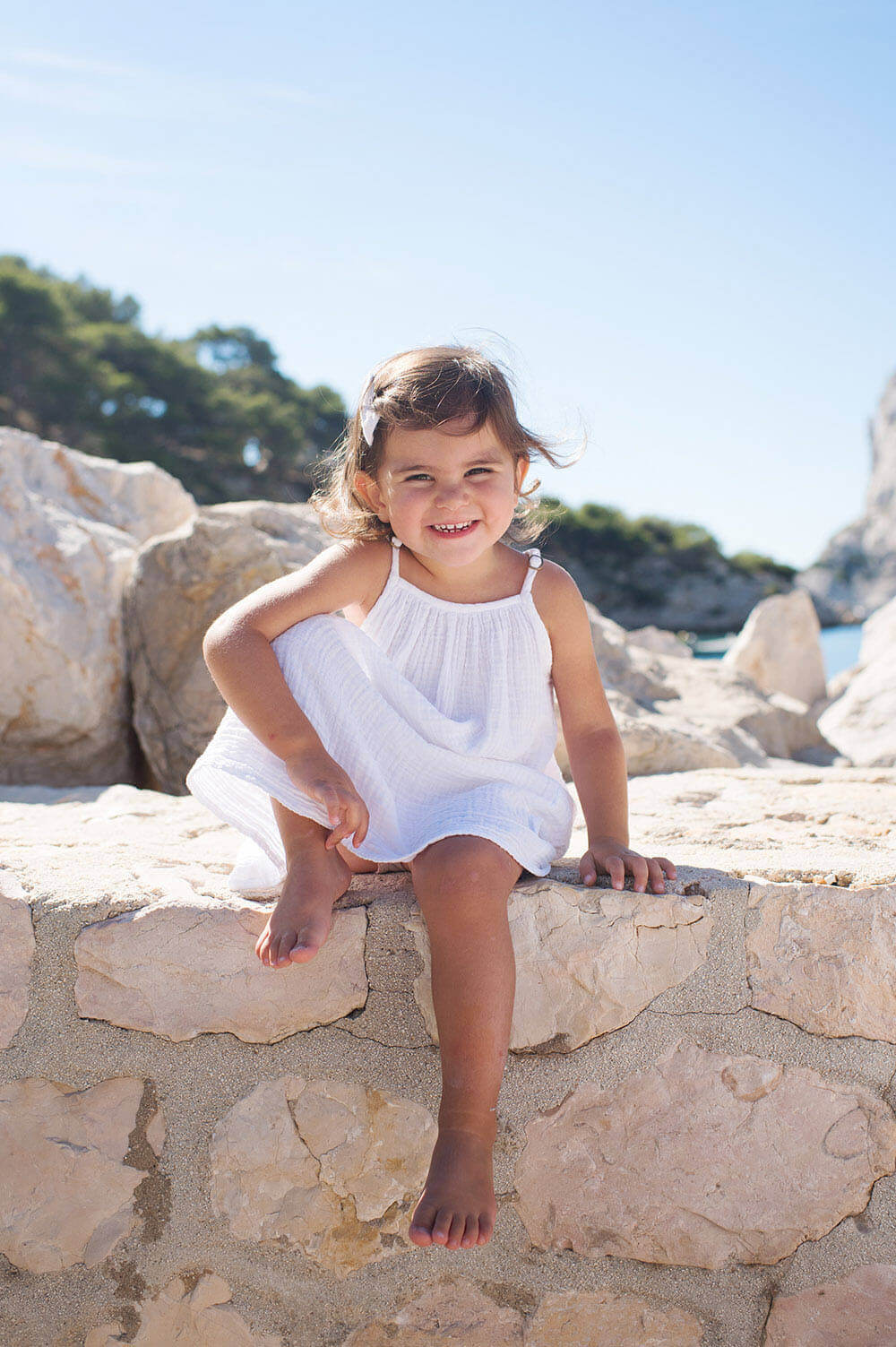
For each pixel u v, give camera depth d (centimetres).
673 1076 165
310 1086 164
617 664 545
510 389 180
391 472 174
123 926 163
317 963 163
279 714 162
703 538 8800
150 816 244
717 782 290
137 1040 163
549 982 163
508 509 177
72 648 388
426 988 163
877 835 218
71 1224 163
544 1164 164
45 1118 163
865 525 9231
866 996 166
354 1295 163
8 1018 163
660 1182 164
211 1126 163
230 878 174
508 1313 163
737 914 167
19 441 481
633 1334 164
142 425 5212
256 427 5659
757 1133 165
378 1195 163
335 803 152
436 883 153
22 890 168
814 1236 164
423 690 180
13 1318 162
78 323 5588
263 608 172
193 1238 163
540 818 178
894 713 673
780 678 858
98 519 486
